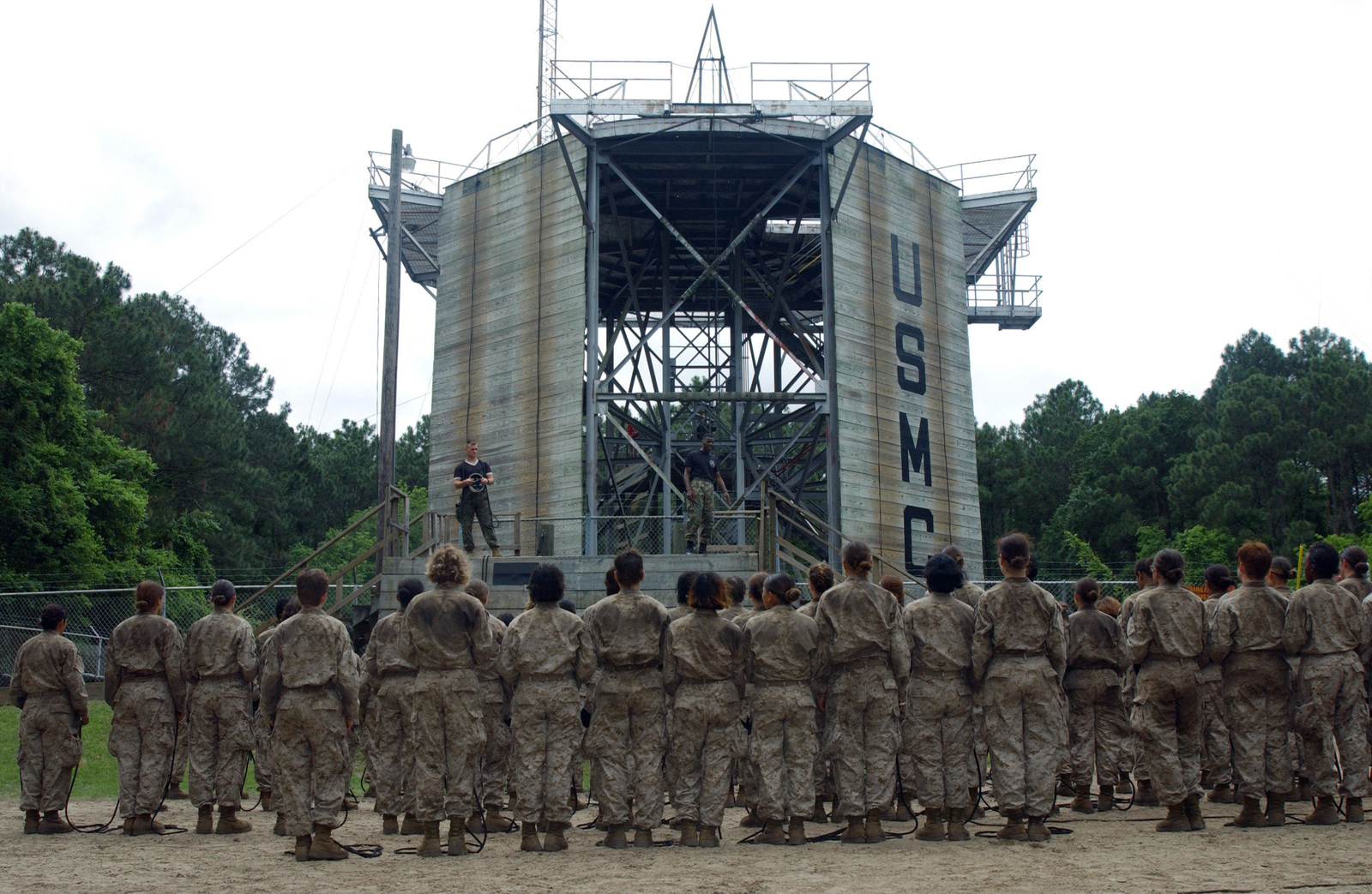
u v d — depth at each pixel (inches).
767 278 1454.2
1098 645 430.0
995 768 348.5
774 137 1152.2
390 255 911.7
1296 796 430.3
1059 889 257.8
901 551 1201.4
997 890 258.2
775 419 1417.3
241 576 1953.7
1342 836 340.8
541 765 345.7
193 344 2096.5
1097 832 360.5
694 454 851.4
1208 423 2726.4
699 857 322.3
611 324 1551.4
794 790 350.0
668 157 1208.8
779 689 352.5
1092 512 2667.3
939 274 1325.0
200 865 320.2
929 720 354.3
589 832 399.5
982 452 3038.9
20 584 1286.9
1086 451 2965.1
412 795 381.4
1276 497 2316.7
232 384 2474.2
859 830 348.5
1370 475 2369.6
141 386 1881.2
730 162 1224.2
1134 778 445.7
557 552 1111.6
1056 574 2608.3
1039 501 2967.5
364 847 349.4
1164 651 361.7
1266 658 369.1
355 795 528.7
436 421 1251.8
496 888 272.5
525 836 343.3
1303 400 2428.6
